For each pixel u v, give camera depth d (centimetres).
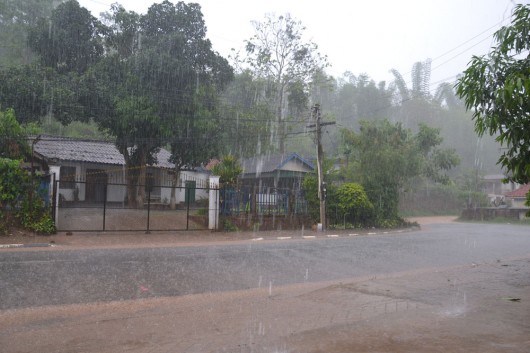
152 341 526
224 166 2223
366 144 2939
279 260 1208
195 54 2395
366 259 1295
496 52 625
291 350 493
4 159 1529
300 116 4334
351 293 820
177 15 2397
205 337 543
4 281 808
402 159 2900
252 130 3634
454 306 721
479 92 623
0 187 1474
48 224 1566
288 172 3241
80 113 2147
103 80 2205
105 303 704
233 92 4106
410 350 493
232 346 507
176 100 2289
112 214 2130
